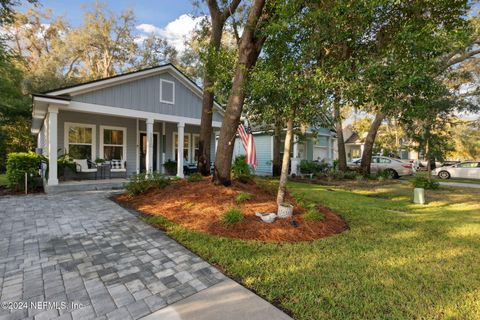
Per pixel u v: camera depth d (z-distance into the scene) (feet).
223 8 24.35
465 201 24.71
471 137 90.33
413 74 10.66
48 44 74.28
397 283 8.43
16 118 52.29
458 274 9.11
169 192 20.34
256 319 6.69
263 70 14.47
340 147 45.75
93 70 77.41
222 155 20.18
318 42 13.00
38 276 8.66
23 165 25.55
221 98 22.30
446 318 6.72
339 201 22.86
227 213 13.93
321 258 10.30
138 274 8.93
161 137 39.93
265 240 12.18
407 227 15.02
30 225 14.21
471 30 12.08
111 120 34.30
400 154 78.64
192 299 7.52
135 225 14.39
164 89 34.09
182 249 11.14
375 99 11.69
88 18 70.95
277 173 45.80
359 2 10.91
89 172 31.40
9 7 35.76
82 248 11.10
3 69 46.88
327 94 12.80
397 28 12.42
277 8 13.46
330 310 7.00
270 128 21.84
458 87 44.34
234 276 8.89
